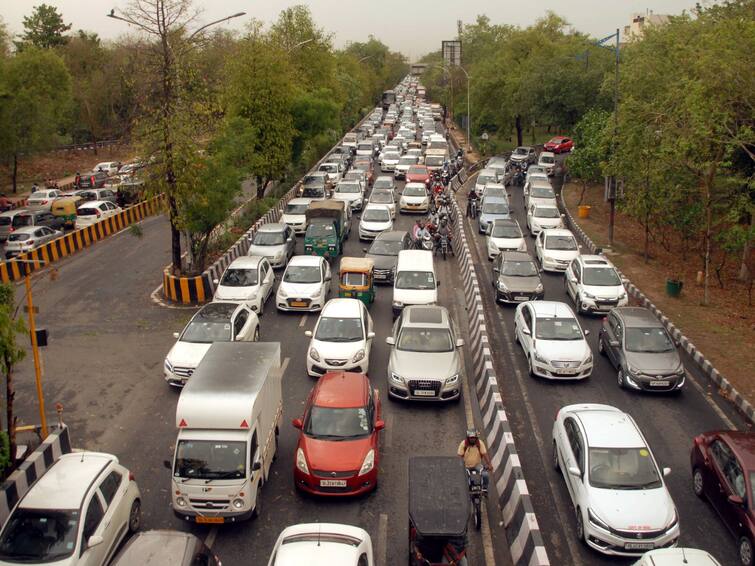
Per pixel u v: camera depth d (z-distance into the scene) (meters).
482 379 16.94
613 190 33.38
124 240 34.97
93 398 16.73
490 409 15.09
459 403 16.44
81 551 9.75
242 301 22.33
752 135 22.95
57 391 17.14
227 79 38.28
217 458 11.31
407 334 17.39
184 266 28.56
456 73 98.69
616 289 22.91
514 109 62.22
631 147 29.14
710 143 24.22
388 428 15.10
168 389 17.27
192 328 17.94
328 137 60.47
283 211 38.28
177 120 23.61
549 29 75.00
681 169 26.84
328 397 13.50
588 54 55.50
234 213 37.78
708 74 23.70
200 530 11.53
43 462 12.97
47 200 40.75
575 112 55.06
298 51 56.44
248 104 37.06
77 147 73.94
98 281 27.30
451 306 23.97
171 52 23.58
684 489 12.87
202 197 24.23
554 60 56.72
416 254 24.95
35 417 15.69
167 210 24.62
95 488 10.46
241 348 14.09
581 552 10.97
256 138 37.09
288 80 39.06
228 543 11.16
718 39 24.44
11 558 9.58
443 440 14.55
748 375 17.97
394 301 22.66
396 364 16.45
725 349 19.98
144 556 8.66
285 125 38.75
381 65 140.88
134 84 25.80
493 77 66.19
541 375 17.61
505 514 11.69
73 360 19.12
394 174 54.56
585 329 21.83
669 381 16.73
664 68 33.19
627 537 10.57
